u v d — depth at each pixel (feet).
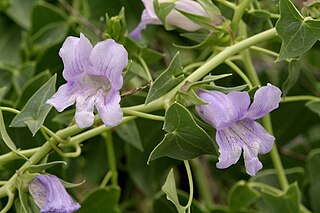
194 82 1.25
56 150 1.33
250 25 1.48
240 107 1.24
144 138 1.71
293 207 1.56
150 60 1.54
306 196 1.72
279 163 1.59
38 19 1.76
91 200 1.61
